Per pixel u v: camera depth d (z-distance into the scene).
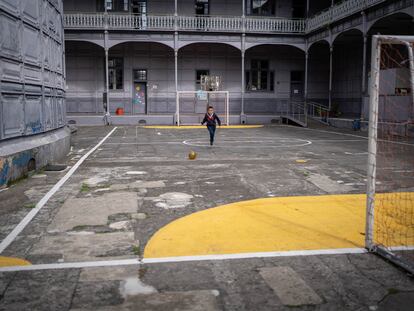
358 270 4.61
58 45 13.35
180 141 18.94
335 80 34.16
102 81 32.41
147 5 32.62
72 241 5.48
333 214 6.73
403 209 6.93
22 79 9.49
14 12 8.95
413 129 15.42
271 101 34.50
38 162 10.43
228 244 5.36
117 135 22.12
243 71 31.23
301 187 8.81
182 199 7.76
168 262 4.79
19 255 5.00
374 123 5.05
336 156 13.56
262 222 6.30
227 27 32.28
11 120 8.93
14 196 7.85
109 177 9.87
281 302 3.90
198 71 33.53
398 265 4.66
